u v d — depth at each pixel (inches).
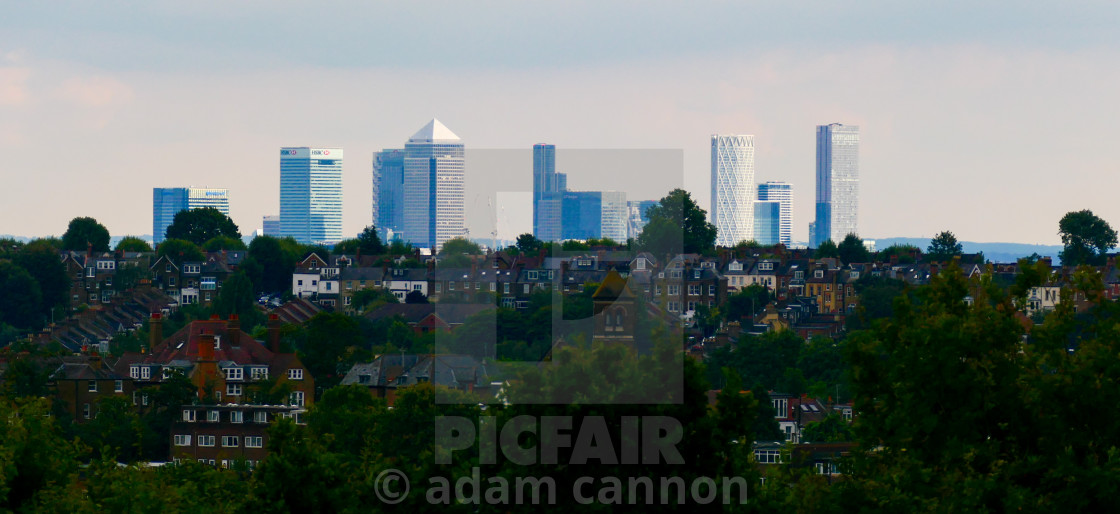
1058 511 6353.3
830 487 6919.3
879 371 7322.8
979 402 6875.0
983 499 6422.2
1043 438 6712.6
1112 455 6378.0
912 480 6663.4
